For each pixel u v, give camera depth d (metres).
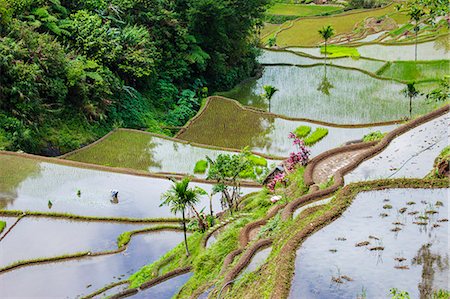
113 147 39.12
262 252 18.50
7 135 37.50
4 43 39.56
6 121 37.88
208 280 20.16
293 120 42.81
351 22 77.75
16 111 38.91
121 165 36.84
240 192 30.61
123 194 31.88
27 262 26.23
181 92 51.81
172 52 52.03
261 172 33.94
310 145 38.50
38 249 27.36
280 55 62.97
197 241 24.97
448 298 12.87
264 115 44.16
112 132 41.28
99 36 45.94
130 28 48.78
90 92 43.34
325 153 26.22
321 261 14.83
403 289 13.41
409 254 14.83
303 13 89.31
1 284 24.95
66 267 26.06
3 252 27.14
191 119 44.53
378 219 16.78
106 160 37.50
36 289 24.58
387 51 61.12
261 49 64.31
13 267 25.95
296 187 24.73
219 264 20.89
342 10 87.38
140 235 28.36
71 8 49.09
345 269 14.40
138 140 40.06
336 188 20.72
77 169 34.44
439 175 19.55
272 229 19.97
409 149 23.81
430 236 15.66
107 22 47.75
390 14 75.56
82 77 42.06
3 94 38.97
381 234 15.93
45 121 40.22
